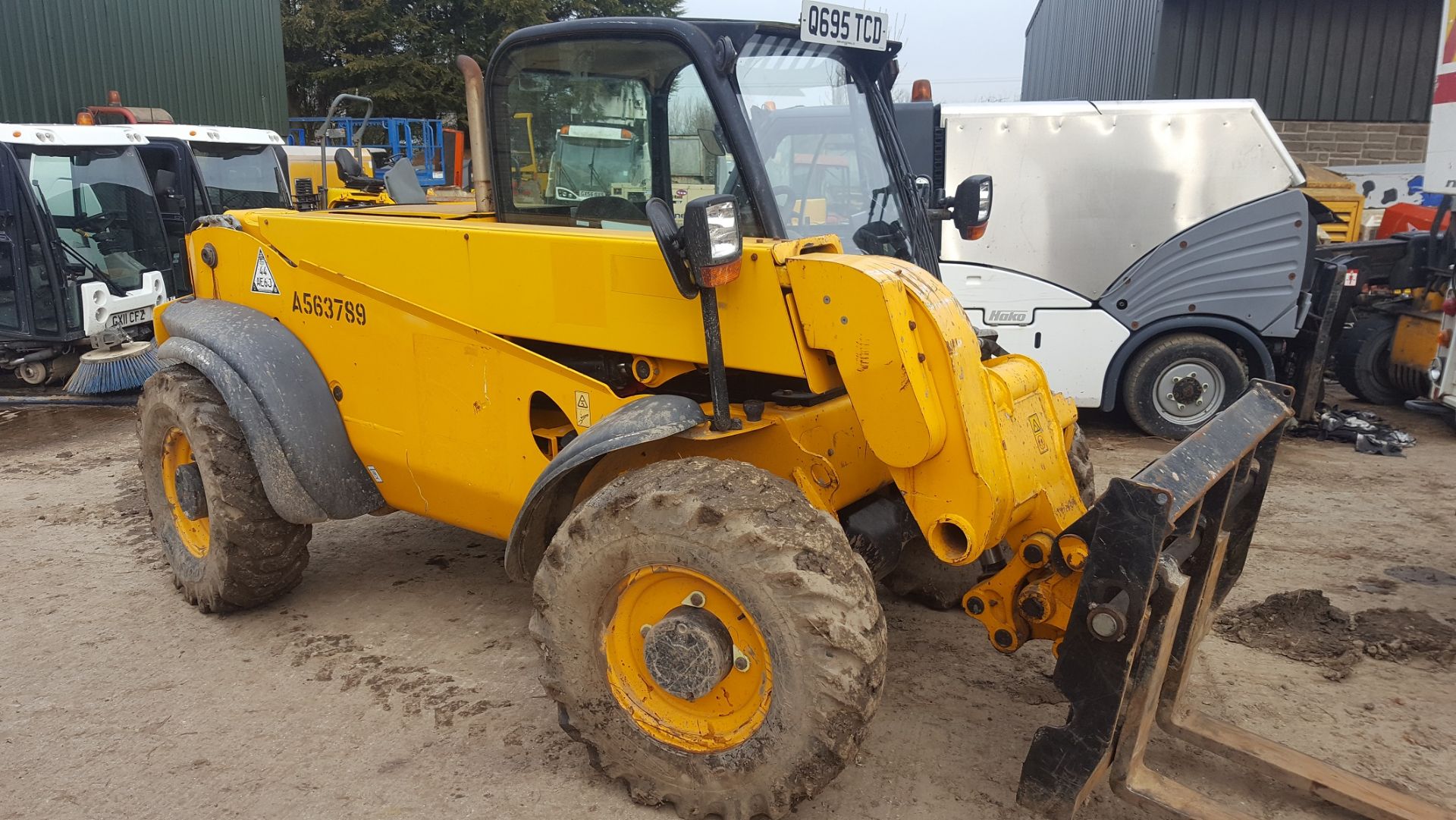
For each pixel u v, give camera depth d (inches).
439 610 165.0
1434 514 214.7
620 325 119.0
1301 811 112.6
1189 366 271.7
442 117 1098.1
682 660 102.7
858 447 124.7
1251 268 262.8
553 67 131.8
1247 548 128.9
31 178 313.3
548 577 109.5
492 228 130.1
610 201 131.6
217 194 402.3
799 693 97.4
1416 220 380.2
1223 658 147.0
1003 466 106.0
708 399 127.7
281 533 155.3
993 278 271.4
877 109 146.3
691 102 120.7
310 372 150.7
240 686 140.6
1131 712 102.0
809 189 129.8
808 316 104.5
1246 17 476.7
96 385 300.7
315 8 1075.9
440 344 135.1
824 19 122.9
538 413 133.5
